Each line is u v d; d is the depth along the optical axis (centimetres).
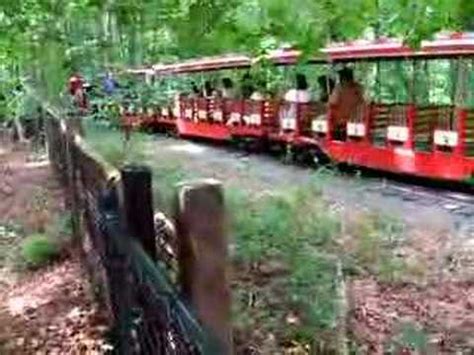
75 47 1873
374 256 1006
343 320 753
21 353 690
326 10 498
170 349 357
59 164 1517
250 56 662
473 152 1652
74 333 712
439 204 1521
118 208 554
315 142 2208
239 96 2692
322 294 793
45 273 935
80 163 920
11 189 1608
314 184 1608
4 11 1327
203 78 3047
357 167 2039
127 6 912
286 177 1903
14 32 1481
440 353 725
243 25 564
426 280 930
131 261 468
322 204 1359
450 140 1702
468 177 1656
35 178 1744
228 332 414
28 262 977
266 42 614
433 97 1747
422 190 1727
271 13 506
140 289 439
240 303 762
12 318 773
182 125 3219
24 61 2031
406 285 910
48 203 1376
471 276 948
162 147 2719
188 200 407
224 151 2712
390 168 1903
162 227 537
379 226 1223
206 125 2986
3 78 2803
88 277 845
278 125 2414
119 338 545
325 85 2189
